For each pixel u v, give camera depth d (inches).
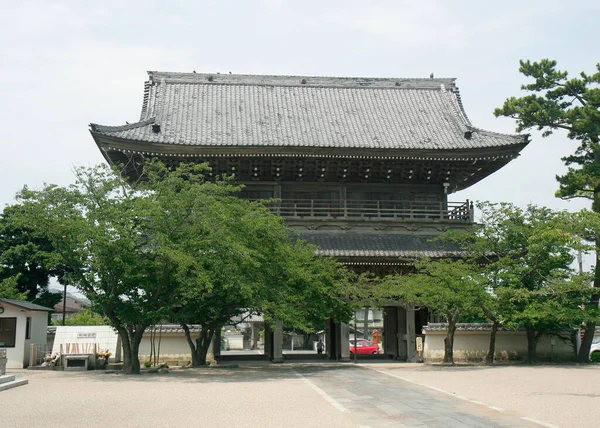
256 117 1941.4
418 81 2193.7
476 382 1021.2
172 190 1199.6
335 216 1790.1
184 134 1790.1
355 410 676.7
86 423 595.5
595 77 1795.0
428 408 693.9
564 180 1808.6
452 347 1537.9
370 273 1662.2
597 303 1625.2
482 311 1514.5
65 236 1162.0
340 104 2062.0
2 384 933.2
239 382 1026.1
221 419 615.8
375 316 2824.8
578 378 1106.1
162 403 748.0
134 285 1189.1
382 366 1462.8
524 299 1439.5
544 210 1582.2
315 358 1873.8
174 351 1540.4
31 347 1441.9
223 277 1143.6
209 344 1525.6
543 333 1626.5
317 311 1384.1
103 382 1040.2
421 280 1457.9
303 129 1889.8
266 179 1804.9
